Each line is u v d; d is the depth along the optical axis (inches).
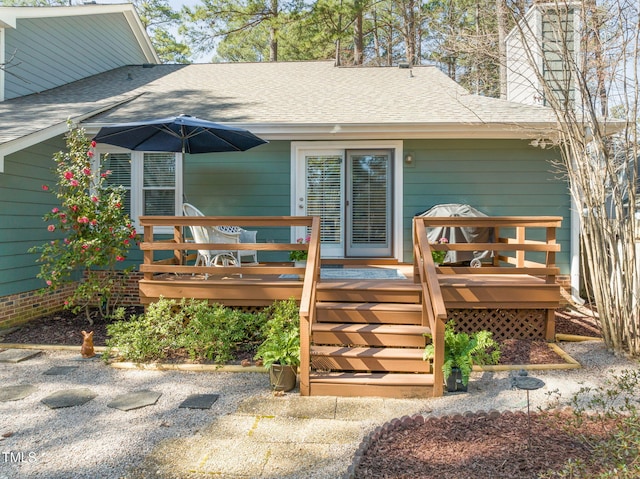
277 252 327.3
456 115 310.2
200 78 437.4
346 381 171.5
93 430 141.8
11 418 149.9
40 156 292.2
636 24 203.2
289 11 694.5
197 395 169.9
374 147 319.0
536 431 133.5
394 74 436.1
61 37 407.5
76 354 217.6
